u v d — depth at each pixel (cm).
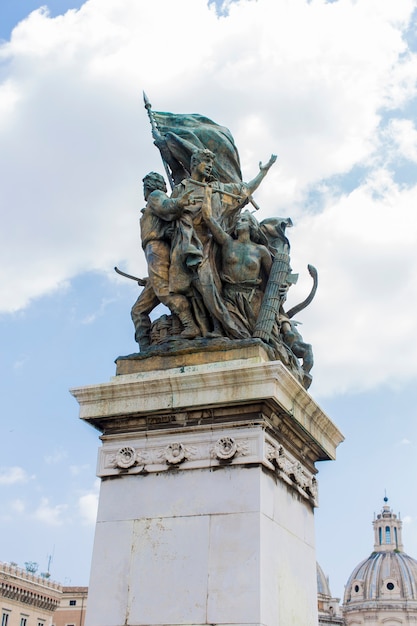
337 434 945
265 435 772
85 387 849
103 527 791
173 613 725
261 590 704
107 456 823
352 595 13200
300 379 918
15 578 6644
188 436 795
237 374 782
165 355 859
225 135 1036
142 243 948
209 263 900
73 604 7525
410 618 12544
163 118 1058
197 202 923
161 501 780
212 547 738
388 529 14088
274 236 982
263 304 902
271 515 762
